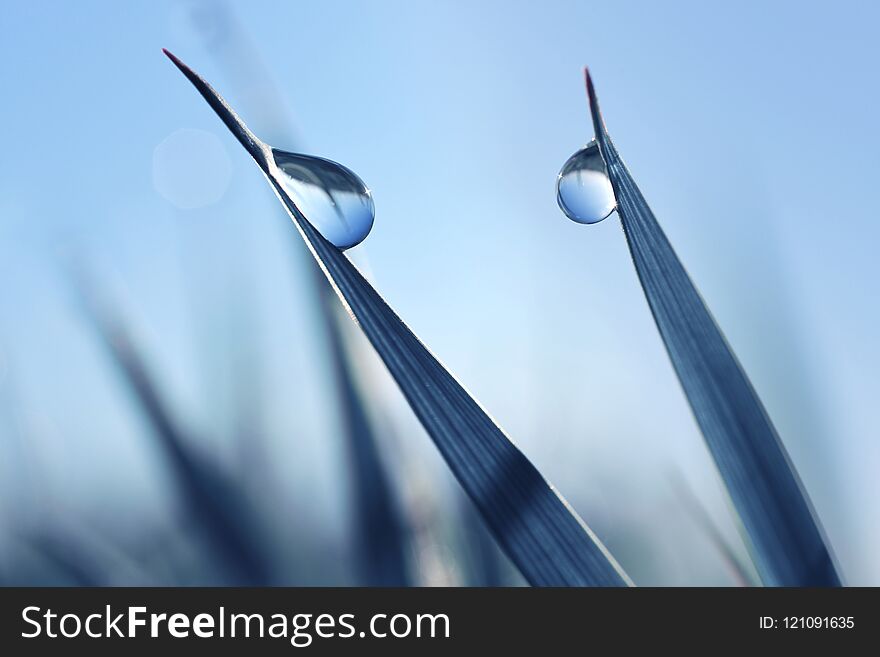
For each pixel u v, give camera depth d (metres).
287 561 0.84
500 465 0.46
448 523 0.83
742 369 0.51
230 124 0.46
